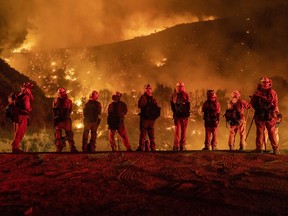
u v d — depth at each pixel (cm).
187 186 605
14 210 480
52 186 618
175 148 1195
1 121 1812
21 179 679
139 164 820
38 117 2134
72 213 477
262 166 784
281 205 504
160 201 526
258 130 1037
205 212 475
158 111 1239
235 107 1319
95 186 617
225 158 885
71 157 917
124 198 543
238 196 545
